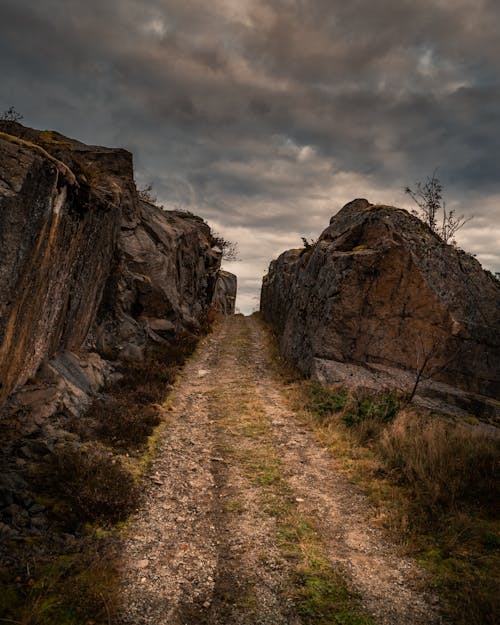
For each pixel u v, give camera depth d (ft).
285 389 45.39
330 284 50.11
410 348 46.19
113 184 51.78
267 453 27.63
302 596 14.17
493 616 12.69
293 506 20.79
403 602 14.02
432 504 19.93
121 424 27.99
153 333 59.11
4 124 32.73
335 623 13.00
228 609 13.46
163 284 62.39
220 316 127.95
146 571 14.99
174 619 12.80
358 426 31.71
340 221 62.44
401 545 17.38
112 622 12.23
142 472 23.06
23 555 13.89
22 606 11.93
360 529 18.88
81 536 16.12
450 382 45.06
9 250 20.34
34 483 18.65
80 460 20.83
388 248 47.39
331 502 21.44
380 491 22.29
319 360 46.37
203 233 115.34
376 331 46.85
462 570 15.65
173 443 28.30
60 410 26.84
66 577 13.46
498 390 45.68
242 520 19.24
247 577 15.16
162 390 40.19
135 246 60.13
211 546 17.11
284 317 84.17
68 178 25.98
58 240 27.37
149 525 18.13
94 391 34.63
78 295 36.81
